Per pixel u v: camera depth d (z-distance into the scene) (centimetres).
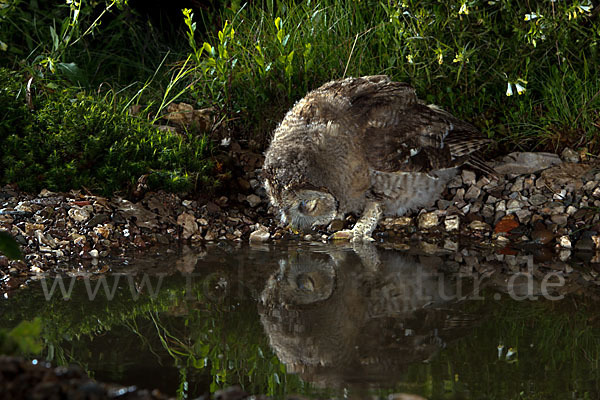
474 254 1001
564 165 1200
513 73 1263
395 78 1312
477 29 1284
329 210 1035
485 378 629
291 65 1267
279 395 598
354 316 779
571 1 1284
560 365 655
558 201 1128
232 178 1230
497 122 1305
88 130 1155
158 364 659
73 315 775
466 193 1171
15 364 521
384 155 1027
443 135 1088
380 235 1095
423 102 1188
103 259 970
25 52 1520
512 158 1230
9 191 1085
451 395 597
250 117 1332
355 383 623
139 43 1605
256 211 1170
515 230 1086
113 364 656
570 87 1288
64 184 1104
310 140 1012
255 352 689
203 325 754
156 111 1374
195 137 1257
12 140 1109
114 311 789
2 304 802
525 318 770
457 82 1265
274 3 1522
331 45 1336
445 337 719
